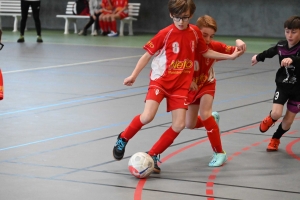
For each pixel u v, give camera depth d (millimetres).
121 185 9250
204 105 10430
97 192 8867
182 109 9766
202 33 10445
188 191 8945
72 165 10367
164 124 13906
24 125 13688
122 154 10023
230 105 16594
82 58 29031
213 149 10617
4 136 12562
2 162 10500
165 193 8836
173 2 9508
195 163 10664
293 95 11352
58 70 24312
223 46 10805
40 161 10609
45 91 18812
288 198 8625
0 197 8562
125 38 42219
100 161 10656
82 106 16250
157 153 9945
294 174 9984
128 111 15547
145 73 24016
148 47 9703
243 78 22438
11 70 24141
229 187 9180
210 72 10508
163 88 9750
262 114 15297
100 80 21531
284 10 43688
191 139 12477
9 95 17984
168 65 9672
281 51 11344
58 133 12891
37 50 32719
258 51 33188
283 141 12453
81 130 13203
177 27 9664
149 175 9781
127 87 19906
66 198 8555
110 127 13539
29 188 9023
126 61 27906
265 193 8867
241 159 10969
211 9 45688
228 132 13203
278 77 11570
